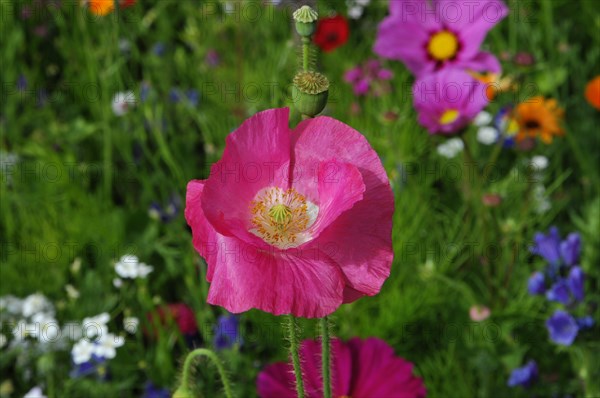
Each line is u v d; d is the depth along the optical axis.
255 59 1.18
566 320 0.72
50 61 1.25
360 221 0.47
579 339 0.73
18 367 0.83
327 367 0.51
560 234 0.96
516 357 0.78
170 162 0.94
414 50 0.91
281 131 0.47
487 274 0.84
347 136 0.48
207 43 1.20
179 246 0.94
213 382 0.78
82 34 1.21
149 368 0.79
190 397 0.58
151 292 0.90
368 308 0.86
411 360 0.83
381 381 0.65
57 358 0.81
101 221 0.94
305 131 0.48
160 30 1.24
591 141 1.04
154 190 1.03
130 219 0.94
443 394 0.79
